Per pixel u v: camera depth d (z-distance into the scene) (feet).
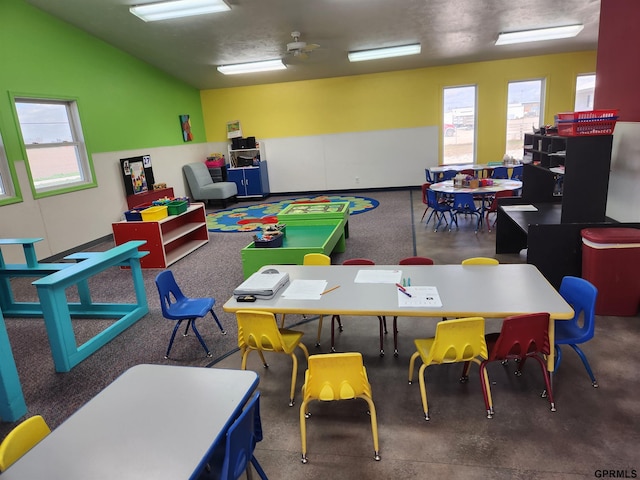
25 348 11.85
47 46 20.15
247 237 22.82
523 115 32.40
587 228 11.97
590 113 12.43
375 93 33.37
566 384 8.69
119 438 4.83
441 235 20.47
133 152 26.40
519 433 7.41
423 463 6.88
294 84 34.22
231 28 22.11
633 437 7.15
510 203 17.33
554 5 20.84
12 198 18.26
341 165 35.35
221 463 5.69
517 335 7.40
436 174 29.25
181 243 21.54
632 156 12.72
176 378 6.01
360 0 19.51
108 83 24.21
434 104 32.76
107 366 10.60
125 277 17.38
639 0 12.37
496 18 22.33
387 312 7.76
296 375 9.09
